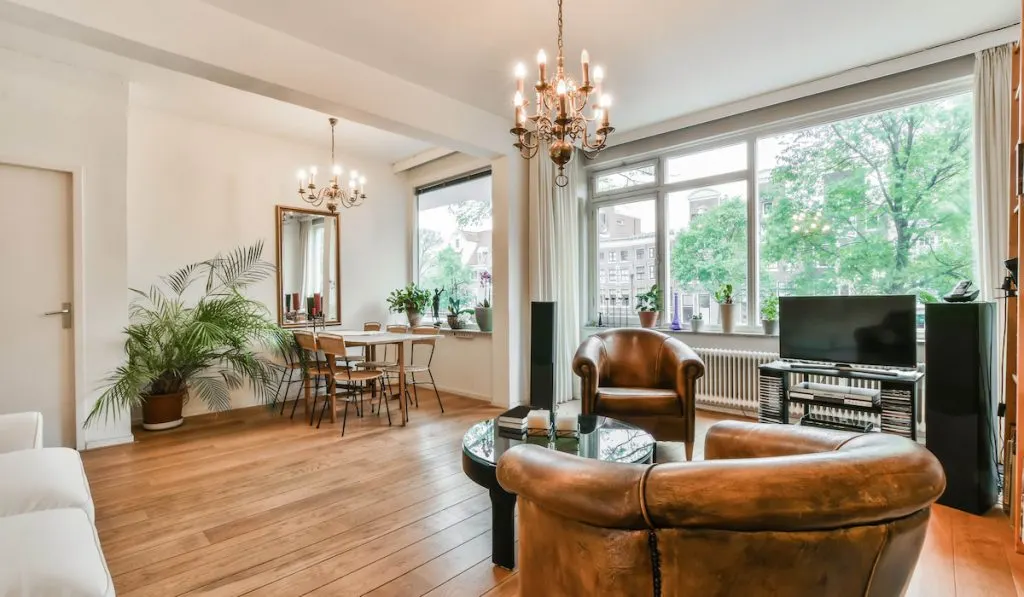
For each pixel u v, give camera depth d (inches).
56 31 92.4
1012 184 93.8
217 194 183.6
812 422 122.9
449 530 87.0
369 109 133.4
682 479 34.4
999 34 115.7
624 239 200.1
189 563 75.8
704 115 167.5
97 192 136.9
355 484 107.9
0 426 74.6
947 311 95.6
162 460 123.7
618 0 104.3
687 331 174.9
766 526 32.9
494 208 184.7
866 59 131.6
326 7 106.3
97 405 133.2
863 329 120.6
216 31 106.2
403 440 141.6
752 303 164.1
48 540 46.4
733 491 33.0
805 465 34.3
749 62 133.0
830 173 150.1
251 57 111.3
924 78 129.6
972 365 92.4
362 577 72.4
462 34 117.9
